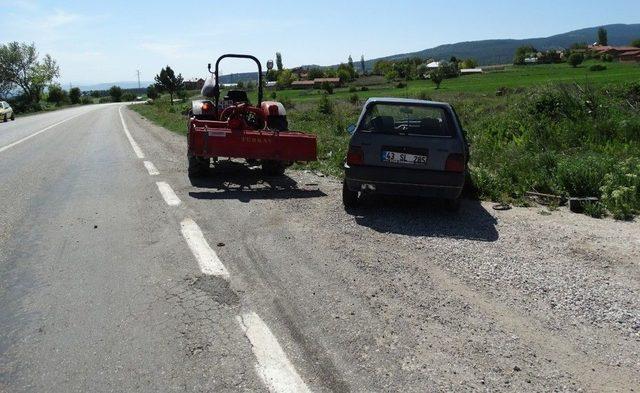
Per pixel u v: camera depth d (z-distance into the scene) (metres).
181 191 7.65
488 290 4.08
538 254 4.95
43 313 3.64
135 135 18.39
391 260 4.71
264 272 4.38
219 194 7.48
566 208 6.94
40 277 4.30
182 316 3.58
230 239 5.27
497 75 105.19
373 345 3.22
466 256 4.86
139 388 2.79
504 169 8.66
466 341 3.30
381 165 6.27
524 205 7.11
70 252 4.91
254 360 3.04
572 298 3.95
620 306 3.81
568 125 11.45
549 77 72.25
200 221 5.95
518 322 3.56
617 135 10.67
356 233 5.56
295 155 8.16
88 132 20.70
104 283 4.16
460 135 6.31
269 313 3.62
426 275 4.37
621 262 4.74
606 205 6.75
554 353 3.18
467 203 7.25
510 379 2.90
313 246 5.07
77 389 2.78
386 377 2.89
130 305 3.75
